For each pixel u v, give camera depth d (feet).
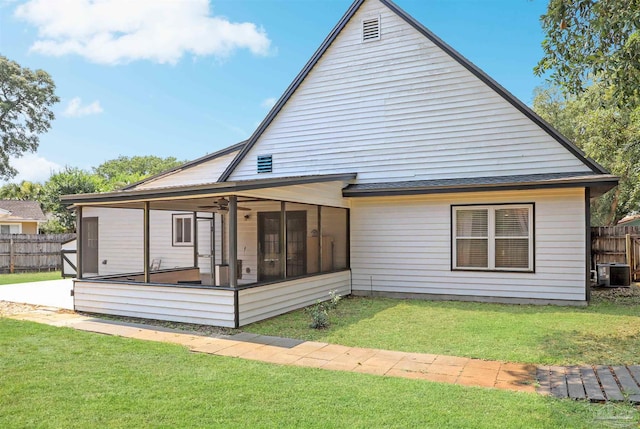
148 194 25.68
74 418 11.95
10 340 20.61
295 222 37.29
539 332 22.09
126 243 48.44
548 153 31.04
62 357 17.75
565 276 29.76
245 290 24.08
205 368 16.35
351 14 37.45
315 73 38.93
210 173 46.09
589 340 20.40
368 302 32.07
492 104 32.68
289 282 28.04
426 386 14.33
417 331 22.70
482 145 32.94
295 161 39.37
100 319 26.27
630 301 31.24
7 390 14.01
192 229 44.80
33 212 100.58
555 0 19.44
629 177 50.96
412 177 34.99
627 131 47.16
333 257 35.73
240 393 13.69
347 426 11.34
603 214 77.82
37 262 62.54
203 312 24.31
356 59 37.32
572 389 14.06
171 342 20.45
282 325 24.22
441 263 33.17
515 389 14.17
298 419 11.77
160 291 25.75
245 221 40.73
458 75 33.78
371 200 35.45
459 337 21.34
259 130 40.91
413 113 35.14
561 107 73.67
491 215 31.71
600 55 18.88
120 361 17.24
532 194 30.55
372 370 16.26
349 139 37.32
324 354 18.49
